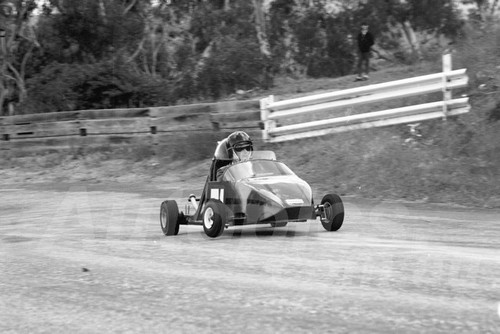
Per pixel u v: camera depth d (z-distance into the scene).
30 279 18.47
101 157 62.00
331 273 17.78
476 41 59.50
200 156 56.44
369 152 46.12
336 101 52.09
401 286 15.91
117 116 63.00
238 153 29.03
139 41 87.25
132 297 15.58
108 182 55.62
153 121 61.41
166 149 58.97
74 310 14.55
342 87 65.56
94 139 63.66
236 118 56.75
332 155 47.97
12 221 36.16
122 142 62.84
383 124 49.03
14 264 21.30
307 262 19.62
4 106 78.81
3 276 19.11
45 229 31.80
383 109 52.31
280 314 13.46
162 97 76.12
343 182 43.72
